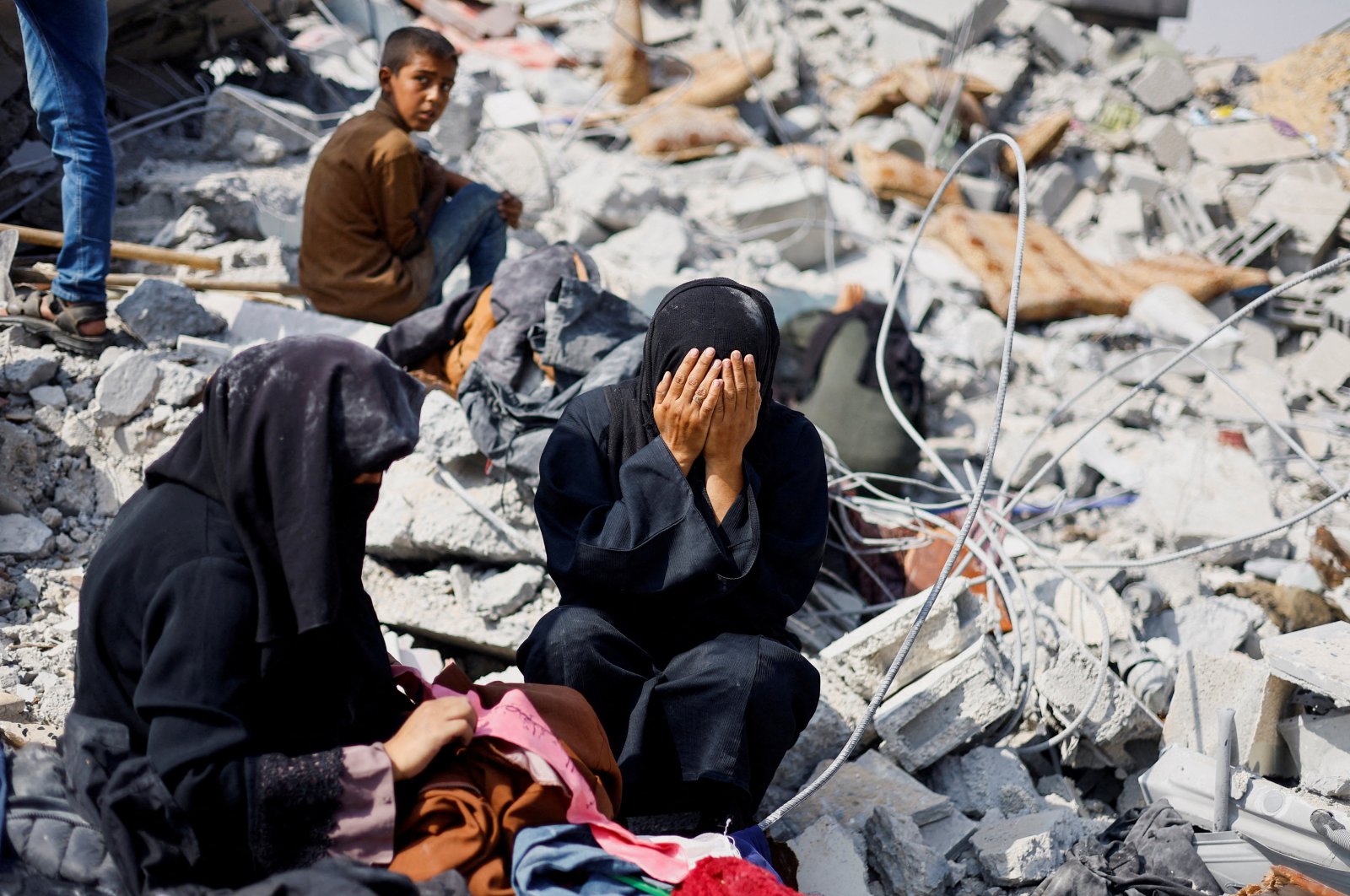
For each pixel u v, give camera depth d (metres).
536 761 2.25
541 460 2.84
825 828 2.86
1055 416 4.08
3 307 3.87
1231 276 7.04
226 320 4.25
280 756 2.06
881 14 9.74
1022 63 9.23
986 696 3.36
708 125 8.01
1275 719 3.33
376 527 3.62
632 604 2.72
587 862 2.16
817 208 6.95
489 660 3.56
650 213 6.55
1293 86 9.70
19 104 5.02
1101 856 2.76
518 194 6.73
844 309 5.26
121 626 2.07
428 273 4.63
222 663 2.03
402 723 2.33
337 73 6.94
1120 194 8.20
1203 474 4.95
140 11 5.68
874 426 4.82
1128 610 3.87
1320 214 7.65
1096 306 6.72
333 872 2.00
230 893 2.02
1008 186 8.31
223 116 5.76
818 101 9.20
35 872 2.07
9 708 2.81
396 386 2.12
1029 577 3.99
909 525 4.26
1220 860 2.76
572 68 8.95
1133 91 9.23
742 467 2.75
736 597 2.73
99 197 3.71
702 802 2.67
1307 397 6.60
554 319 3.79
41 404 3.63
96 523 3.58
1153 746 3.57
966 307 6.66
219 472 2.07
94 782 2.06
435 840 2.14
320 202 4.48
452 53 4.54
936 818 3.00
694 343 2.71
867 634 3.38
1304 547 4.79
